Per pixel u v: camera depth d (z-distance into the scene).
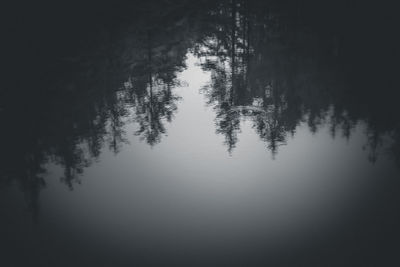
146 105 28.80
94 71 33.38
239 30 43.62
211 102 29.12
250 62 35.62
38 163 21.36
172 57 37.66
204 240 16.38
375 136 22.94
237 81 32.16
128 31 42.31
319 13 46.94
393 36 38.94
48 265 15.06
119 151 22.97
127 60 36.28
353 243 15.62
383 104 26.62
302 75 31.92
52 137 23.95
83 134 24.48
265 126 25.05
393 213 16.98
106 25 43.50
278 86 30.50
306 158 21.47
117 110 27.78
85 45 38.34
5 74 31.92
